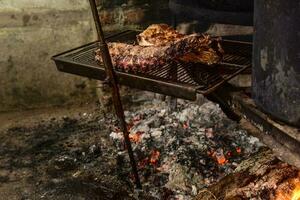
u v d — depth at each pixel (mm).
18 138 3170
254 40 1821
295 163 1722
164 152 2736
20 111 3590
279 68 1660
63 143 3055
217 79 2072
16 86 3521
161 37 2510
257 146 2721
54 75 3516
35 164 2824
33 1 3236
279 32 1604
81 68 2385
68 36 3385
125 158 2754
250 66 2211
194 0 2598
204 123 3055
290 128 1742
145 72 2221
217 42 2451
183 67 2281
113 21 3264
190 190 2361
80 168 2732
